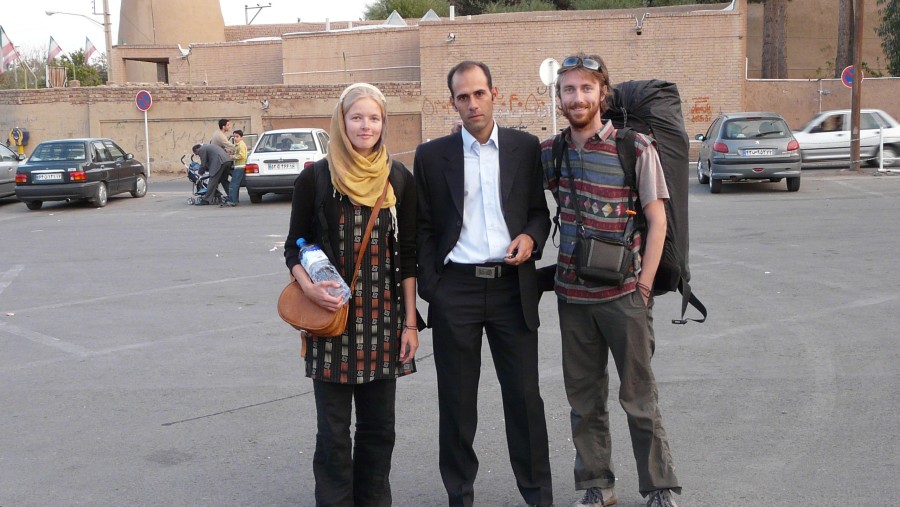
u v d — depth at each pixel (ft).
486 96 13.67
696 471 16.11
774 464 16.29
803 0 137.18
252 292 34.06
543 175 14.28
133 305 32.19
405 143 109.19
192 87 107.24
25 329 28.84
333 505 13.79
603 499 14.70
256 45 132.36
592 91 13.30
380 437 14.12
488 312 13.98
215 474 16.69
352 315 13.50
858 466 16.03
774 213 52.16
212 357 24.94
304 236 13.89
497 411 19.86
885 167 78.18
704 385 21.06
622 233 13.66
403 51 119.24
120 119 108.27
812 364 22.39
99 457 17.62
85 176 66.95
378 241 13.55
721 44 102.58
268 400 21.02
